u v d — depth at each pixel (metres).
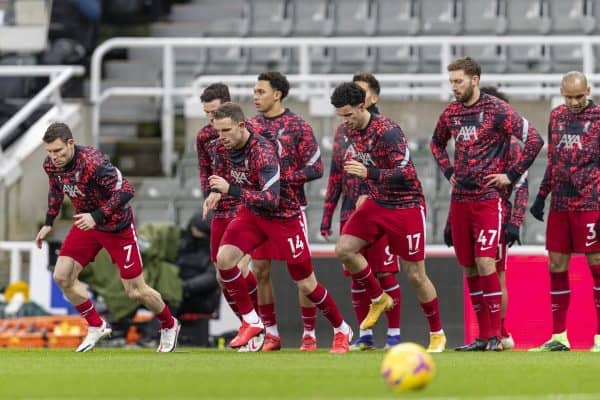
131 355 36.81
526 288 44.62
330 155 60.25
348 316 48.31
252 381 25.42
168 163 65.31
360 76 39.72
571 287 44.56
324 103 60.88
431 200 58.56
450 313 47.69
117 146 66.00
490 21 72.81
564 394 22.66
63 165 36.81
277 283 48.75
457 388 23.53
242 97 64.94
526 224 57.41
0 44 74.75
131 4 78.75
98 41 77.94
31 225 61.81
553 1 73.31
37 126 63.78
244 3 79.44
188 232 50.59
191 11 80.94
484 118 37.31
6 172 60.09
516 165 37.03
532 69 71.00
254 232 37.34
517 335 44.69
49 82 71.69
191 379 26.06
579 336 44.50
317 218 58.88
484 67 71.12
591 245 39.38
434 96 69.75
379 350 40.94
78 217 36.56
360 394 22.44
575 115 39.06
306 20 75.00
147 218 61.81
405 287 47.88
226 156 37.41
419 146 60.72
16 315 51.47
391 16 74.19
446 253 47.81
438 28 73.12
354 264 38.16
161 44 64.38
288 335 48.69
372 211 37.78
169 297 49.16
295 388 23.73
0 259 58.69
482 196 37.56
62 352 39.91
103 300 49.62
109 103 71.88
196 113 62.59
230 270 37.22
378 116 36.94
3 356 36.69
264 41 63.00
